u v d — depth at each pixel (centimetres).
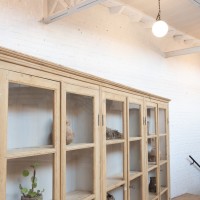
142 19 372
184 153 465
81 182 189
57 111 162
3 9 212
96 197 193
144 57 385
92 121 196
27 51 228
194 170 486
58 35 257
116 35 333
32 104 157
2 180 125
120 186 231
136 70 366
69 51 268
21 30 224
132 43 362
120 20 341
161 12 364
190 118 487
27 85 142
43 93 158
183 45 479
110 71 320
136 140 260
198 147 503
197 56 515
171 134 438
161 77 421
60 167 163
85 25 289
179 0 338
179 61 469
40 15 240
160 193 299
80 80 183
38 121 163
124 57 345
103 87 209
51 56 249
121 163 234
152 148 293
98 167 198
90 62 292
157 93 410
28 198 154
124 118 238
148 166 281
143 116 272
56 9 237
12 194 148
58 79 163
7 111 130
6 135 129
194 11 372
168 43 443
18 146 151
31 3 233
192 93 496
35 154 147
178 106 458
